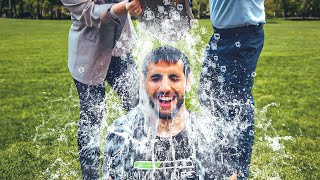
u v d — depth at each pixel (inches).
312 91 252.2
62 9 1507.1
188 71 95.4
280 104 214.8
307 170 128.1
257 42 106.3
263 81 284.4
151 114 92.4
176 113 92.2
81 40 104.2
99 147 109.0
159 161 90.7
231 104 106.0
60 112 194.4
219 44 107.8
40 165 131.9
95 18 98.5
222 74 108.3
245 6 102.2
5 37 687.1
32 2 1520.7
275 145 146.7
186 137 92.4
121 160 92.4
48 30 861.8
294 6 1615.4
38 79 290.7
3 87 259.6
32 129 167.8
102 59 105.3
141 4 100.8
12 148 146.3
